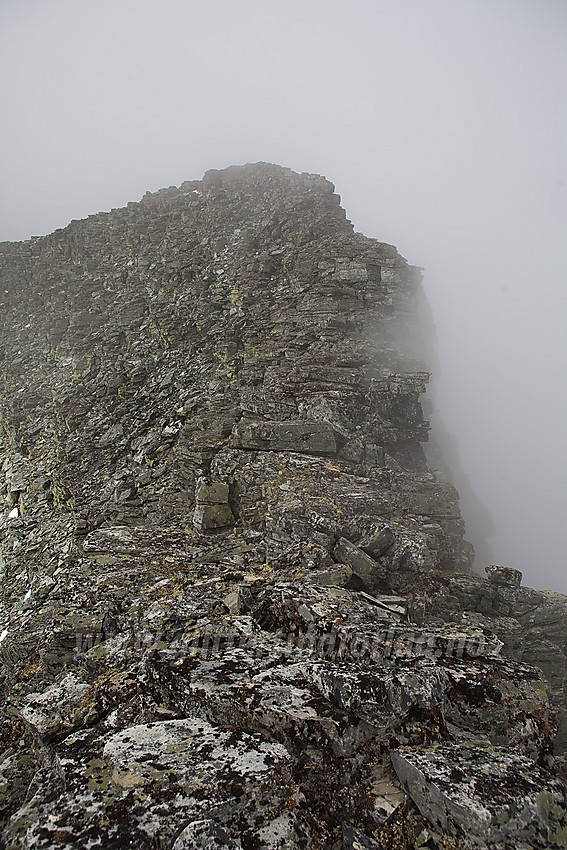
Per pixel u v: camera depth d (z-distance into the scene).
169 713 4.62
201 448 12.38
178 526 10.76
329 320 14.61
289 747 4.13
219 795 3.55
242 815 3.54
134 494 13.10
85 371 19.72
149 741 4.07
